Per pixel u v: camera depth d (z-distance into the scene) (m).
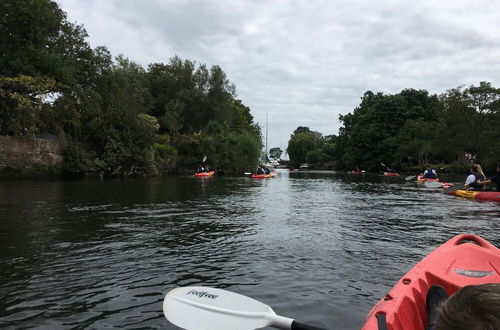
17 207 10.19
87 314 3.38
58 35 24.95
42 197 12.68
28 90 20.84
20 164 22.27
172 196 13.86
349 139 64.75
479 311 1.11
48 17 22.03
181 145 39.81
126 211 9.63
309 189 18.67
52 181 21.33
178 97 43.59
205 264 4.91
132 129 29.58
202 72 45.38
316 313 3.41
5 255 5.28
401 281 3.00
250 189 18.27
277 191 17.12
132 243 6.05
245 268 4.74
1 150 21.38
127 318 3.30
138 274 4.49
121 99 29.25
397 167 50.28
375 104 56.75
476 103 41.78
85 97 24.88
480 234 6.83
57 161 24.20
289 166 99.31
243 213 9.49
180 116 43.53
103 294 3.85
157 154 35.06
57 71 21.89
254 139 43.72
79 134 27.58
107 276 4.41
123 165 29.11
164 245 5.93
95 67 26.73
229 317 2.83
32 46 21.19
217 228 7.38
